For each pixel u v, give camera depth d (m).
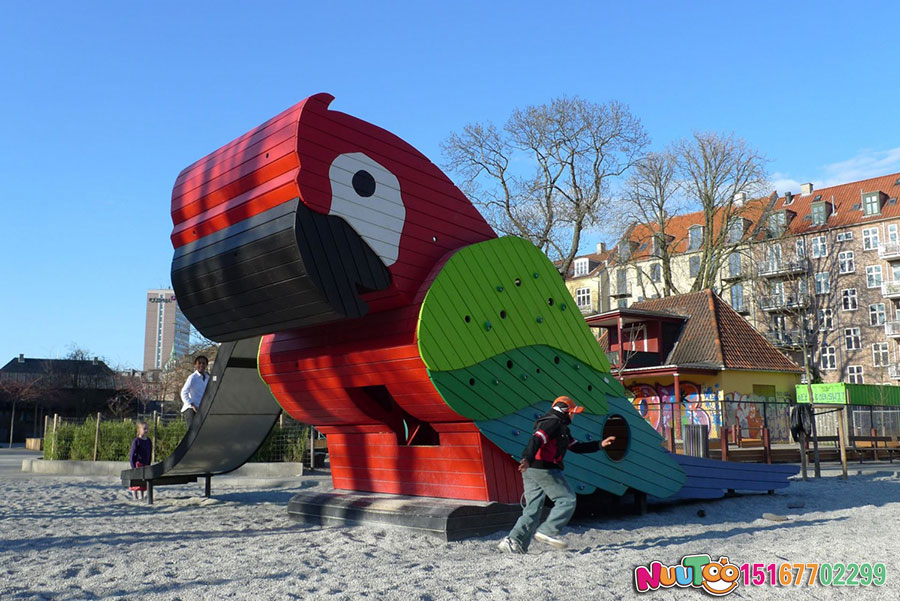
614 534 8.23
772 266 56.91
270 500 12.27
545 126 38.44
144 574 5.99
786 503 11.20
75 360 66.19
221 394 10.15
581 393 8.77
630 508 10.27
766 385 33.19
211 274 7.62
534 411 8.26
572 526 8.72
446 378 7.44
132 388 62.38
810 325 55.34
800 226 58.25
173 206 8.34
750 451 20.77
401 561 6.50
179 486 15.44
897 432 30.06
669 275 46.81
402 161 7.74
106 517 10.03
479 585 5.50
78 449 21.02
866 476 17.30
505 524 7.91
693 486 10.23
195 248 7.95
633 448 9.37
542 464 6.96
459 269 7.73
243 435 11.14
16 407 67.50
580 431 8.71
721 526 8.95
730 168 45.66
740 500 11.41
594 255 71.75
